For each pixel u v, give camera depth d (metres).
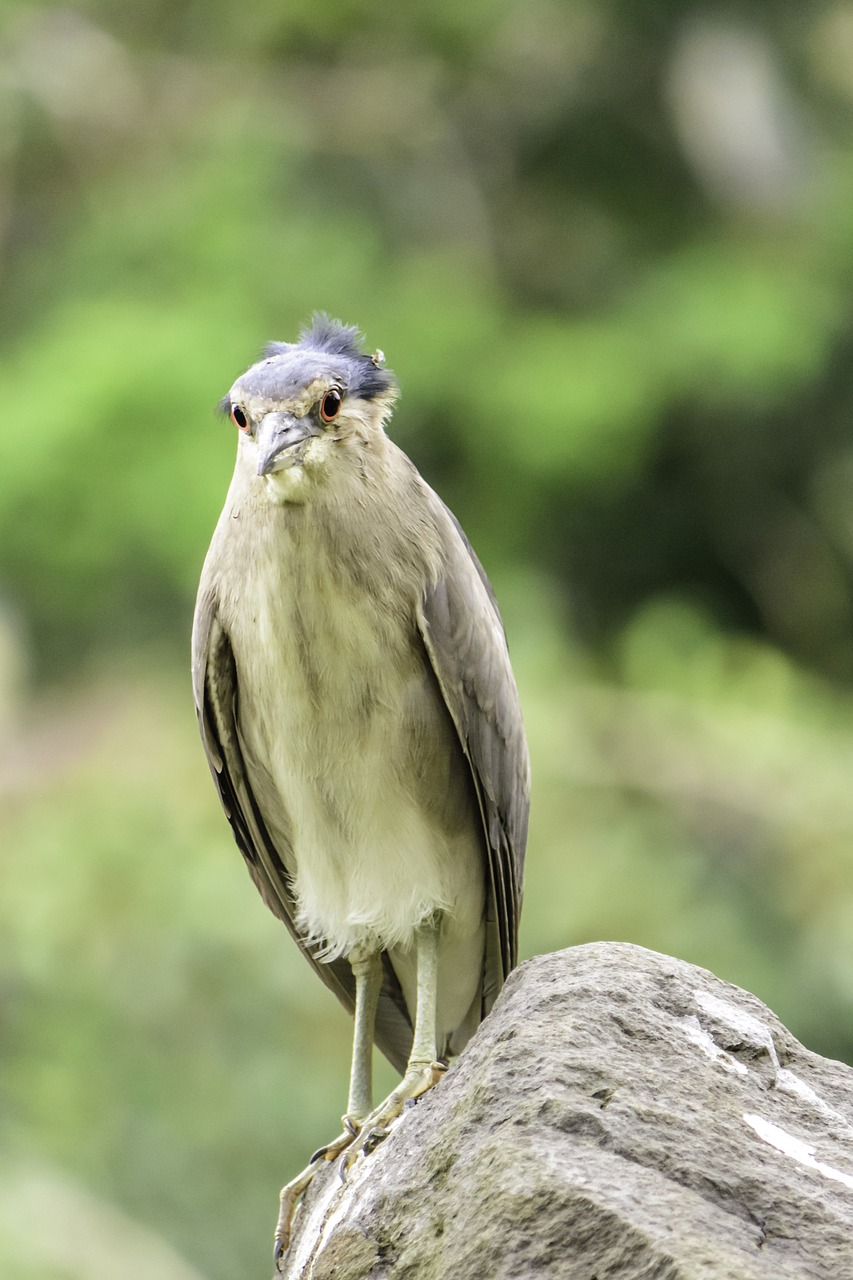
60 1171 12.29
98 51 21.00
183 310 17.47
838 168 20.78
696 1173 4.02
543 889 13.40
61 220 20.22
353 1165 4.93
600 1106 4.18
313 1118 12.23
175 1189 12.30
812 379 19.67
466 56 21.25
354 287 18.45
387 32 21.19
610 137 21.25
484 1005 6.13
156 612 17.16
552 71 21.34
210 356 16.70
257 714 5.61
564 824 13.84
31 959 12.82
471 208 20.45
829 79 21.86
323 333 5.65
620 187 21.38
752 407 19.27
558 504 19.58
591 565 20.64
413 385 17.92
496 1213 3.96
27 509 16.36
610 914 13.38
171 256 18.42
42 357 17.22
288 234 18.66
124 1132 12.47
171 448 16.19
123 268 18.64
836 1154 4.20
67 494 16.22
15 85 20.22
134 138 20.80
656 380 18.66
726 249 20.14
